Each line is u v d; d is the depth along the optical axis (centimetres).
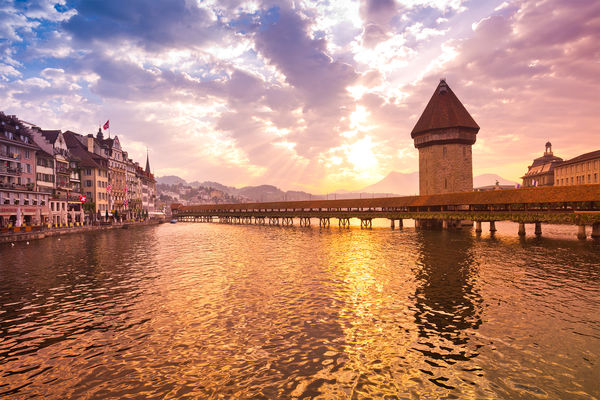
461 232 5672
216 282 2194
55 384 984
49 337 1316
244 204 10494
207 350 1188
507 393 923
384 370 1048
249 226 9175
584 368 1049
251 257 3275
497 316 1501
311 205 8156
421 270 2489
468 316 1504
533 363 1084
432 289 1953
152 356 1148
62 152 6738
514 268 2519
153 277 2364
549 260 2831
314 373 1031
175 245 4378
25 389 959
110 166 8894
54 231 5269
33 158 5678
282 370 1050
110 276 2403
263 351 1177
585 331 1327
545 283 2062
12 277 2370
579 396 907
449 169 6756
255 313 1565
